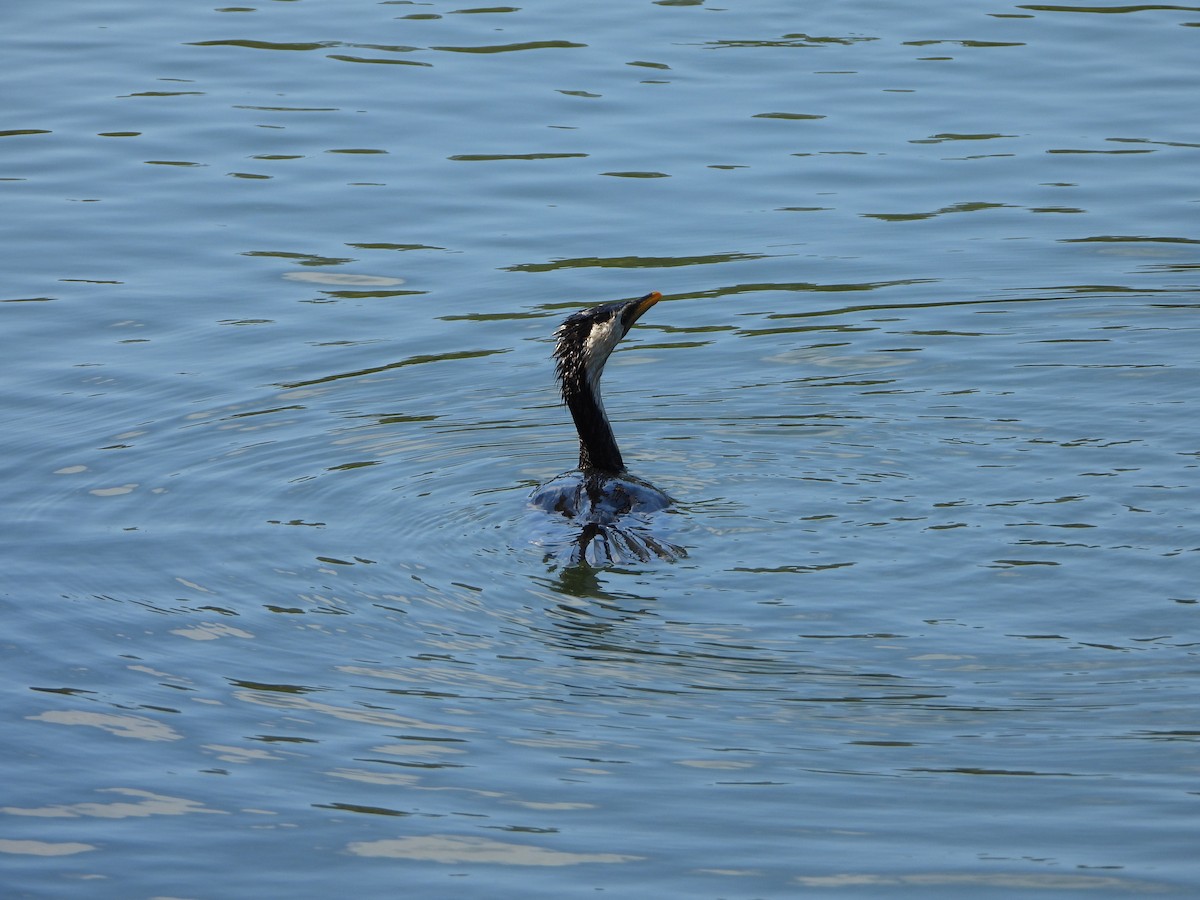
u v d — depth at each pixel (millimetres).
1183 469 12688
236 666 10242
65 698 9883
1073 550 11430
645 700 9758
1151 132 20109
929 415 13953
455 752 9250
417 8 25703
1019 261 17094
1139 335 15359
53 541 11969
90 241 18031
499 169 19641
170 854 8359
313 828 8578
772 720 9500
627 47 23469
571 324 12719
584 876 8109
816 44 23359
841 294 16516
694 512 12219
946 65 22406
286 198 19062
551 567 11445
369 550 11805
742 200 18734
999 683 9820
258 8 25844
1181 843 8242
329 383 14914
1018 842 8297
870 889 7961
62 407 14352
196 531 12133
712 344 15570
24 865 8250
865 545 11633
